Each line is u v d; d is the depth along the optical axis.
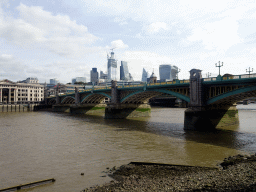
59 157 29.47
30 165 26.09
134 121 71.69
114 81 83.50
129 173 22.02
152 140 39.72
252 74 40.88
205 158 27.58
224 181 17.22
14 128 58.22
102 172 23.03
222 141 37.88
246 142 36.84
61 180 21.00
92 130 52.91
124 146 35.28
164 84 60.88
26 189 18.89
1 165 26.19
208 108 51.41
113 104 82.06
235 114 58.81
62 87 199.00
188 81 54.25
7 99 167.75
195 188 16.28
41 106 163.12
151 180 19.39
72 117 91.12
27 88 179.12
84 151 32.50
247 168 20.23
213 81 47.12
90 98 113.94
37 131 52.53
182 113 106.06
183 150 32.03
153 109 142.12
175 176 20.14
